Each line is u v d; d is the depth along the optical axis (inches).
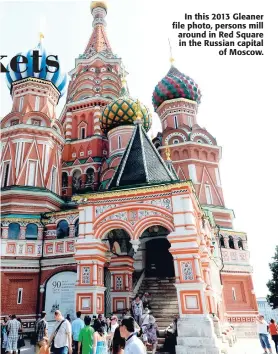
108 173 832.3
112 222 420.8
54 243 658.8
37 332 332.2
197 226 440.8
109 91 1113.4
